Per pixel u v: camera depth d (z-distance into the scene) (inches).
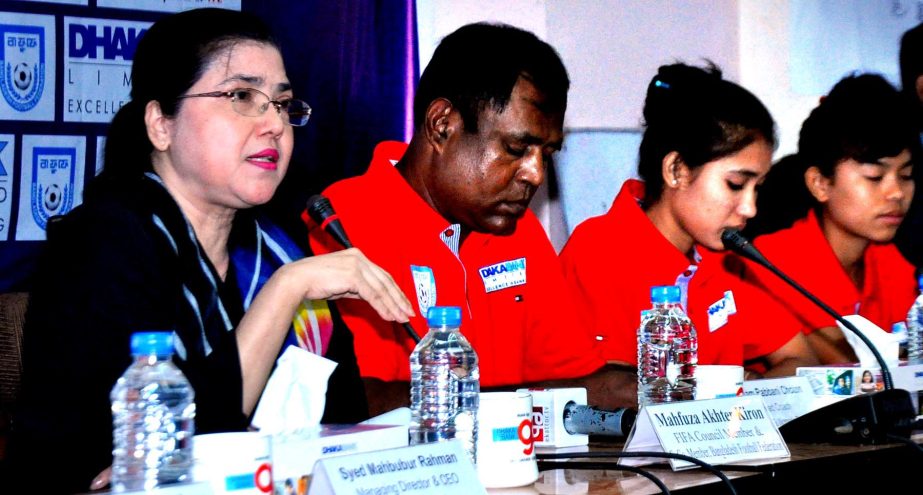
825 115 195.0
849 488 119.1
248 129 110.9
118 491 77.4
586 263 173.3
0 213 153.6
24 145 155.2
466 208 142.3
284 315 104.5
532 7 195.8
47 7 156.0
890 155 189.9
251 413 104.5
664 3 209.9
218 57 110.7
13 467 99.7
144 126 114.0
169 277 109.3
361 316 139.3
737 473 109.3
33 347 103.3
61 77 157.5
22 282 155.4
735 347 179.5
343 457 78.5
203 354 109.4
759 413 117.8
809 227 195.5
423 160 144.3
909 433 129.5
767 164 168.9
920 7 243.9
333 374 124.0
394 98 181.2
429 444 84.9
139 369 97.3
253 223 123.0
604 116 203.2
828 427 126.3
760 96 224.2
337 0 174.9
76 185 159.2
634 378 150.9
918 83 236.2
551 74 140.3
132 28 162.2
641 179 181.5
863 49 234.4
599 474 107.3
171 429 96.2
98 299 103.5
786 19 226.2
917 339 177.3
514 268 154.9
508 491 98.3
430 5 185.5
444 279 144.1
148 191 111.9
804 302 190.9
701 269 173.9
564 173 198.4
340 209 143.0
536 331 158.2
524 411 101.1
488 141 138.6
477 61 138.7
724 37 219.3
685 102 168.7
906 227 222.4
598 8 202.1
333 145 175.0
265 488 76.5
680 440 110.7
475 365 122.9
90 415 100.6
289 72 171.0
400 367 143.3
